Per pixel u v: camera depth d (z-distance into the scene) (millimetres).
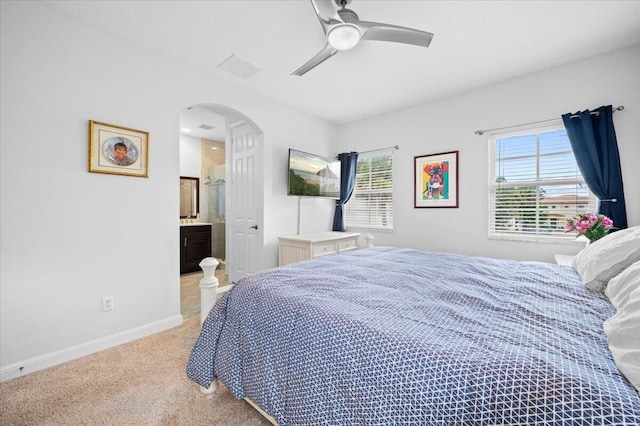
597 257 1281
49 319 1820
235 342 1293
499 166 2936
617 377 618
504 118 2840
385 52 2330
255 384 1169
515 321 941
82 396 1516
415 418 717
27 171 1732
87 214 1976
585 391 578
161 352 1998
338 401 878
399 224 3662
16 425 1317
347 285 1360
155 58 2320
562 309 1033
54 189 1833
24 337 1729
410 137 3547
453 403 674
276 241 3434
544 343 782
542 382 620
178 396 1517
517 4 1773
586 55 2367
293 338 1061
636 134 2203
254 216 3451
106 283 2068
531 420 590
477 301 1135
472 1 1749
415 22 1949
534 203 2744
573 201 2549
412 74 2707
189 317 2680
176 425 1316
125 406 1440
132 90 2188
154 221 2332
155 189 2334
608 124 2277
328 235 3516
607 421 529
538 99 2646
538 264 1819
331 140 4215
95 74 2000
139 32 2080
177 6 1812
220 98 2791
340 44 1749
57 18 1834
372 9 1818
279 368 1085
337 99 3330
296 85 2961
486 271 1623
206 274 1611
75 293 1927
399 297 1189
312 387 954
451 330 879
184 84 2514
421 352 771
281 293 1253
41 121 1778
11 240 1684
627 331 694
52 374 1717
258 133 3320
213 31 2070
